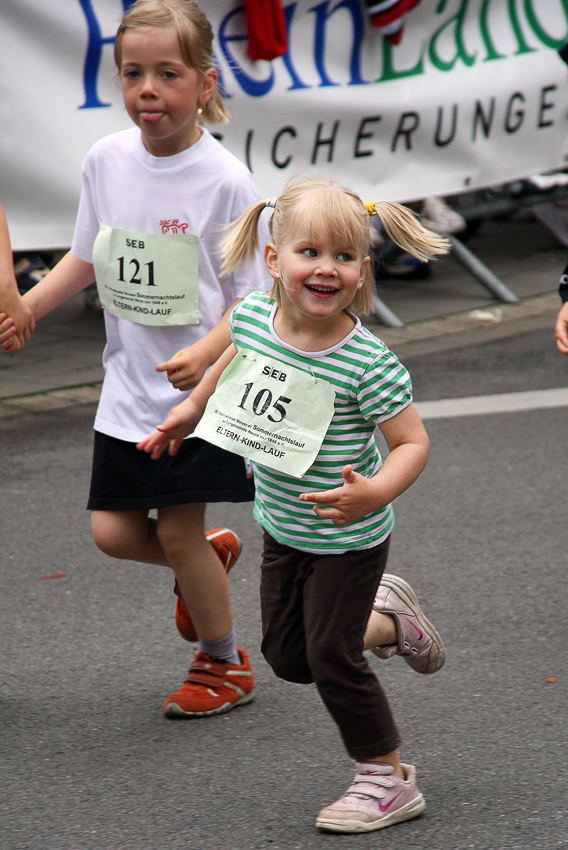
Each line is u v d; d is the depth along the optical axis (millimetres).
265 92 18844
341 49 19781
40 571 10586
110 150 7734
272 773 6980
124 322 7730
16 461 14078
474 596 9797
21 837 6258
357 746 6293
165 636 9141
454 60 21672
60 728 7621
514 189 26016
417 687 8148
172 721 7746
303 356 6168
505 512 12008
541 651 8695
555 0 23359
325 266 5836
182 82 7207
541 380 17391
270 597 6555
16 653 8820
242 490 7680
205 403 6926
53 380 17719
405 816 6352
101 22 16828
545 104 23547
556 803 6508
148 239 7562
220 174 7492
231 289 7715
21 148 16547
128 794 6730
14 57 16266
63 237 17172
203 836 6250
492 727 7500
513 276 25078
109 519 7805
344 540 6207
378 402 6047
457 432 14969
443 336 20406
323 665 6137
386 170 20938
